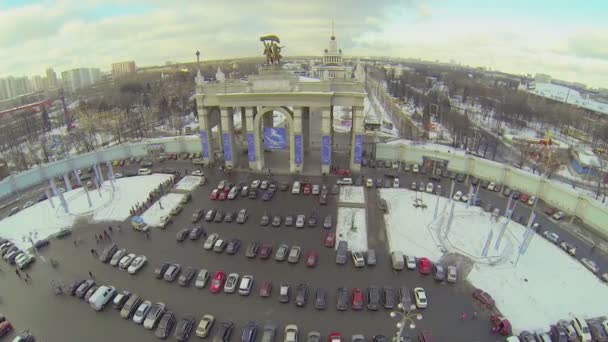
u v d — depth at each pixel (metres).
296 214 61.41
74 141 111.81
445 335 37.19
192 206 64.94
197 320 39.47
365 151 92.12
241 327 38.50
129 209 64.25
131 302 40.91
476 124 134.12
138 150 90.75
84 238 55.59
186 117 144.38
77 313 40.94
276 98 73.31
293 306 41.31
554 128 136.00
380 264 48.44
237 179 76.31
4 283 45.88
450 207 64.00
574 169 89.94
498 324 37.47
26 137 121.38
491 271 46.97
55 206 65.44
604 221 55.56
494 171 73.50
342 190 70.44
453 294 43.00
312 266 47.78
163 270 46.88
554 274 46.66
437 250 51.38
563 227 58.41
